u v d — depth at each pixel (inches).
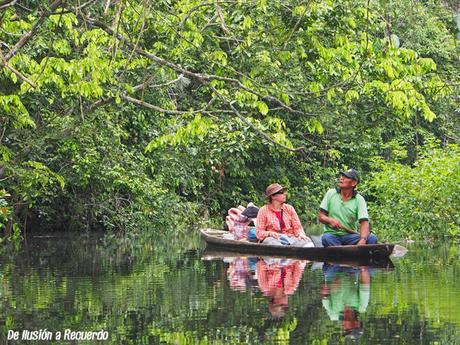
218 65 528.1
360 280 375.9
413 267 428.8
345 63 598.5
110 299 330.6
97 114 721.0
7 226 740.0
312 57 575.2
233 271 431.5
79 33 570.6
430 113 532.4
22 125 606.5
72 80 545.3
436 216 644.7
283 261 488.7
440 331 252.2
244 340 245.8
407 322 267.3
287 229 555.5
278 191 554.3
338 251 500.7
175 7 549.6
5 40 520.7
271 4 515.8
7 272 439.2
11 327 273.4
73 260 510.3
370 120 738.2
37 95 649.0
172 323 275.3
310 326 264.1
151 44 569.9
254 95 513.0
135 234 804.6
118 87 554.9
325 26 558.9
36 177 626.5
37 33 520.1
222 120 631.8
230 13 553.3
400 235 660.1
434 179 652.1
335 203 516.7
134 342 247.3
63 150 748.6
